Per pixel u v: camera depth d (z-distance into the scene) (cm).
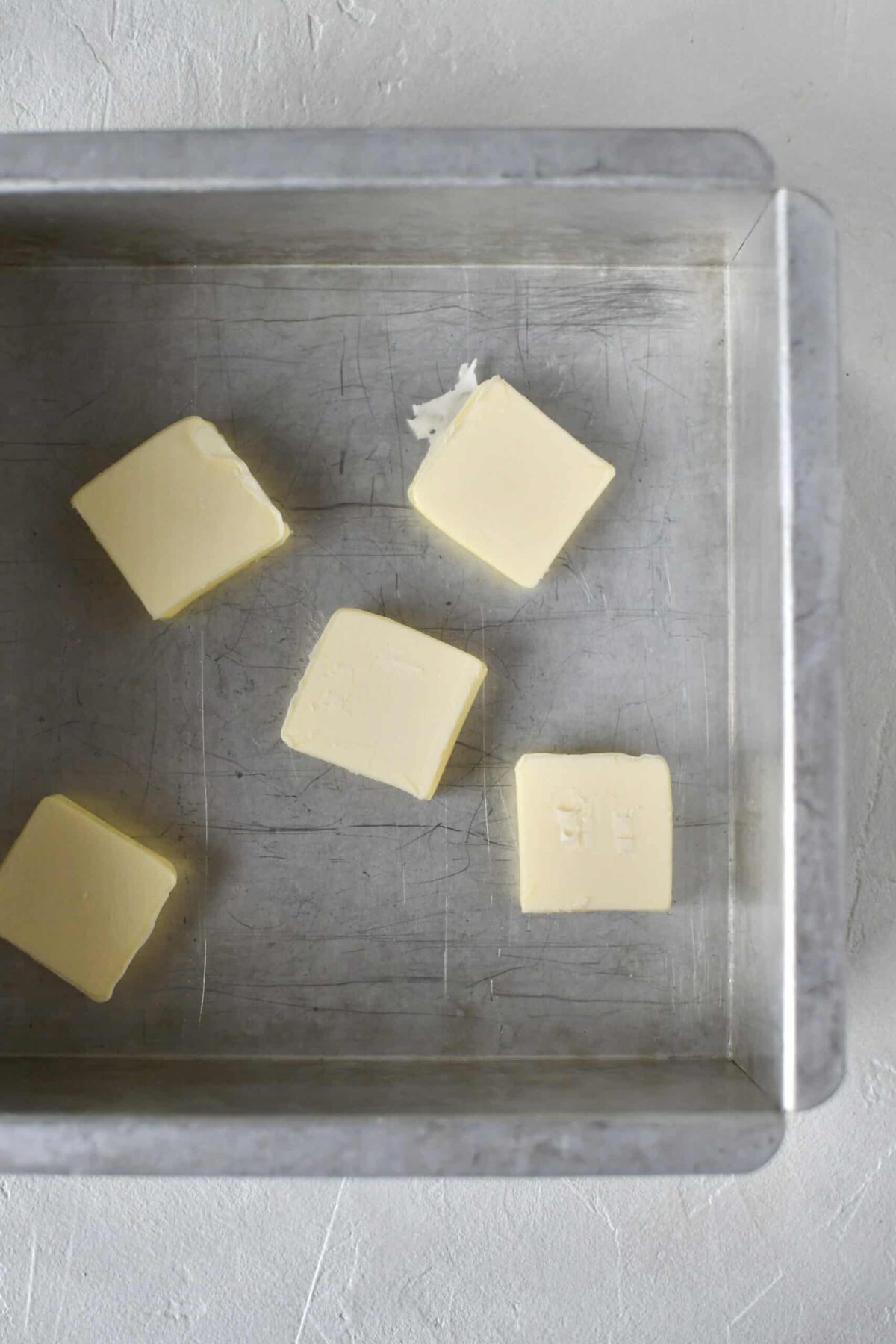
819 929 37
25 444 41
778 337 37
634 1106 37
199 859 41
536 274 41
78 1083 39
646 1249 42
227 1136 37
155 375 41
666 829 40
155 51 42
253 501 40
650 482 41
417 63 42
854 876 42
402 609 41
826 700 37
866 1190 42
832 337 37
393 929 41
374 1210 42
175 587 40
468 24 42
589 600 41
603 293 41
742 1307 42
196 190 37
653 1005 41
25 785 41
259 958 41
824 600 37
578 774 40
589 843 40
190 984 41
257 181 37
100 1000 40
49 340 41
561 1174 37
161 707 41
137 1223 42
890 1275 42
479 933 41
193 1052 41
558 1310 42
